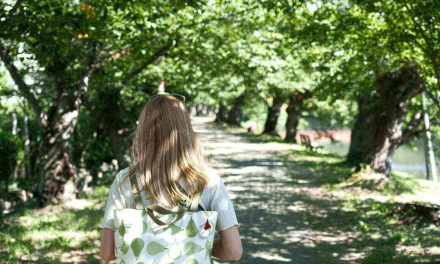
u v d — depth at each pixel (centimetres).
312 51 1171
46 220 1129
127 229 205
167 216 205
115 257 220
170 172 211
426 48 932
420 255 826
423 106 1722
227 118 5831
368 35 1030
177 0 927
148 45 1306
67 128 1392
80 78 1391
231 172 1997
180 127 218
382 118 1708
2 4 812
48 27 853
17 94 1449
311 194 1502
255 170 2059
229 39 1366
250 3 1205
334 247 913
